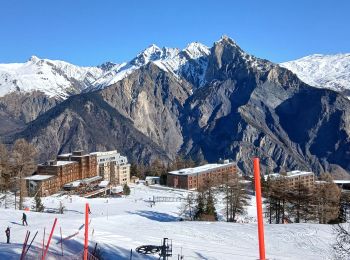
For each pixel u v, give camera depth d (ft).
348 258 138.41
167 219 327.67
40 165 580.30
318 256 189.47
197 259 148.15
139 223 234.79
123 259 132.67
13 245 126.93
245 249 181.78
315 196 328.49
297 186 354.74
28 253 111.34
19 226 193.47
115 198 477.77
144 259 136.05
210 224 242.78
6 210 272.31
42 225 196.65
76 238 150.71
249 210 393.29
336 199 335.88
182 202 428.97
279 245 207.31
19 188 396.16
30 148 427.33
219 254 160.76
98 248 136.67
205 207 339.57
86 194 549.13
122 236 178.09
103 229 196.24
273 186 349.82
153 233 203.92
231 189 341.00
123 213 339.16
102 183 630.74
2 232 169.37
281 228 237.66
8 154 476.54
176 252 155.22
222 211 364.38
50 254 110.52
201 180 653.30
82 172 651.25
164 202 431.84
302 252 197.06
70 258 109.60
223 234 217.77
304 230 230.27
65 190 586.86
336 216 323.98
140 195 540.93
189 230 221.05
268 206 342.03
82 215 282.15
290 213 330.13
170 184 651.25
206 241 198.39
